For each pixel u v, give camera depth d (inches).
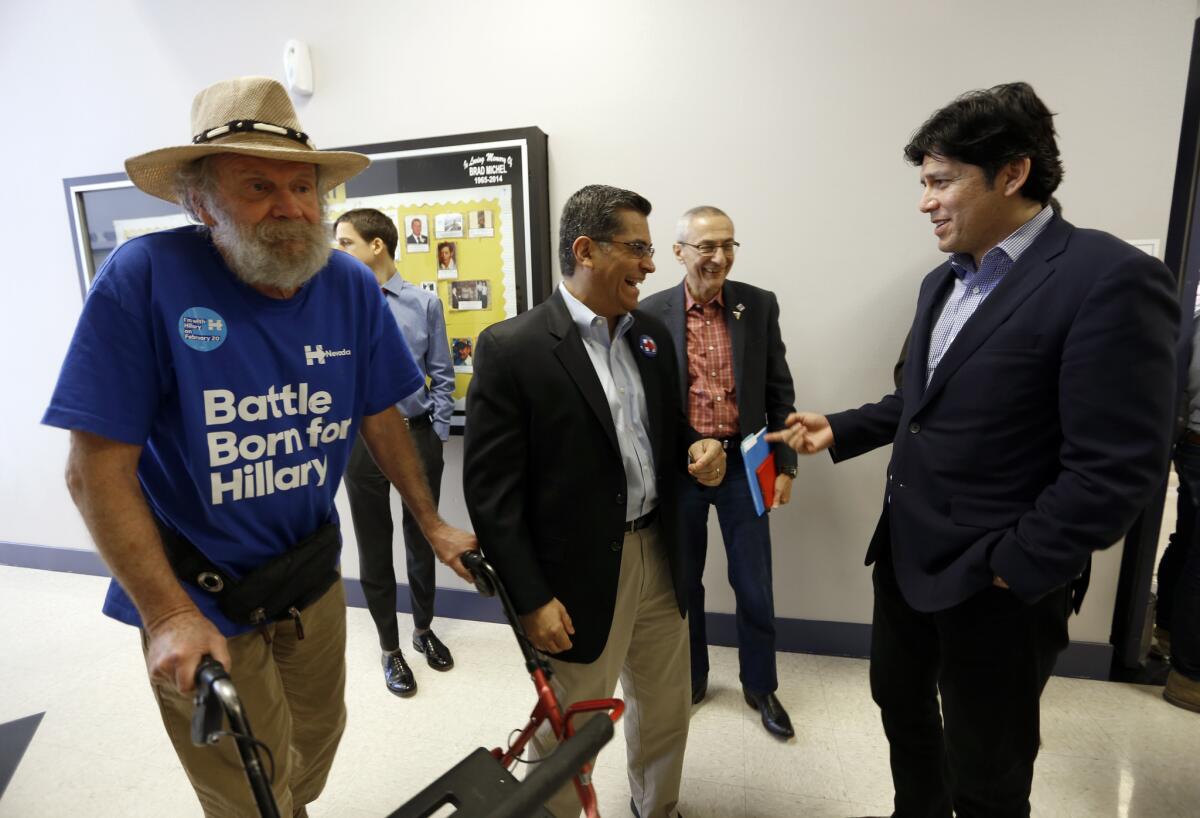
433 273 91.4
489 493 43.8
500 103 86.5
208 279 39.4
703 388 73.9
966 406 40.0
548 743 47.3
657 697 53.9
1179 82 67.8
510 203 86.7
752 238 81.6
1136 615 79.0
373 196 91.7
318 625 50.6
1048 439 38.3
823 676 83.3
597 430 44.3
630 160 83.7
